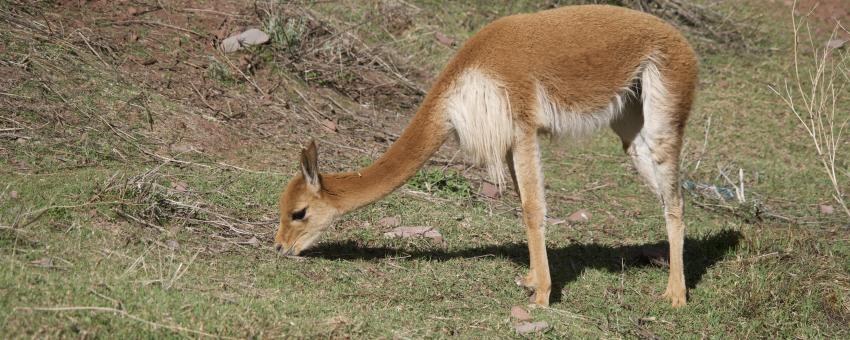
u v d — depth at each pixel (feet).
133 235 32.91
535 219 33.06
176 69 49.88
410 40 63.41
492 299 33.73
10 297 24.63
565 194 48.73
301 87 53.57
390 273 34.65
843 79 67.15
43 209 31.78
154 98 46.16
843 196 51.88
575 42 33.17
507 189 48.08
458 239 39.65
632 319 33.86
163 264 30.45
